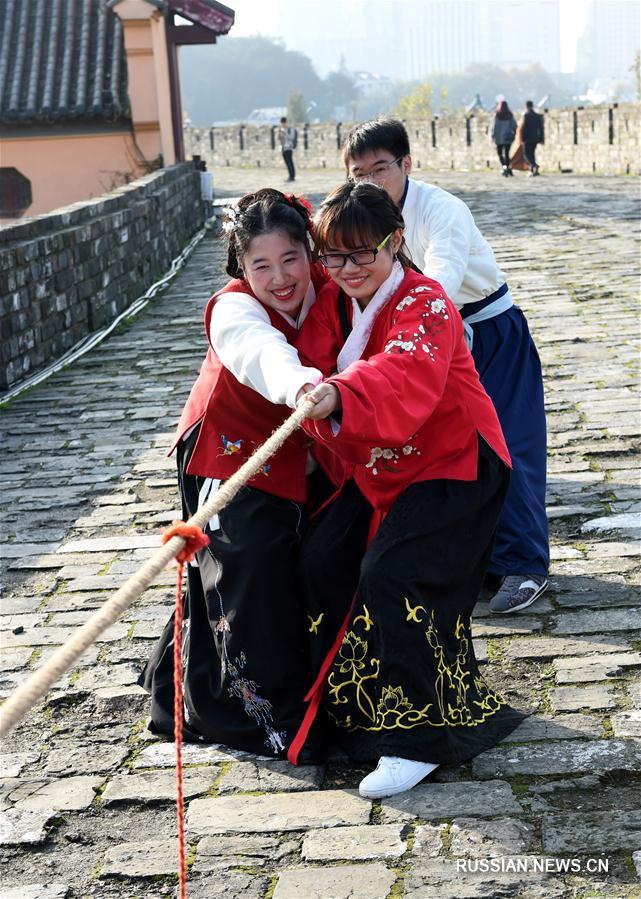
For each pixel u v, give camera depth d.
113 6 19.33
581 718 3.72
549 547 5.18
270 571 3.47
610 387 7.65
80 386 9.01
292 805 3.36
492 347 4.70
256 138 38.69
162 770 3.60
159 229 14.27
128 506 6.20
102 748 3.77
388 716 3.37
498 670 4.09
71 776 3.61
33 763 3.70
